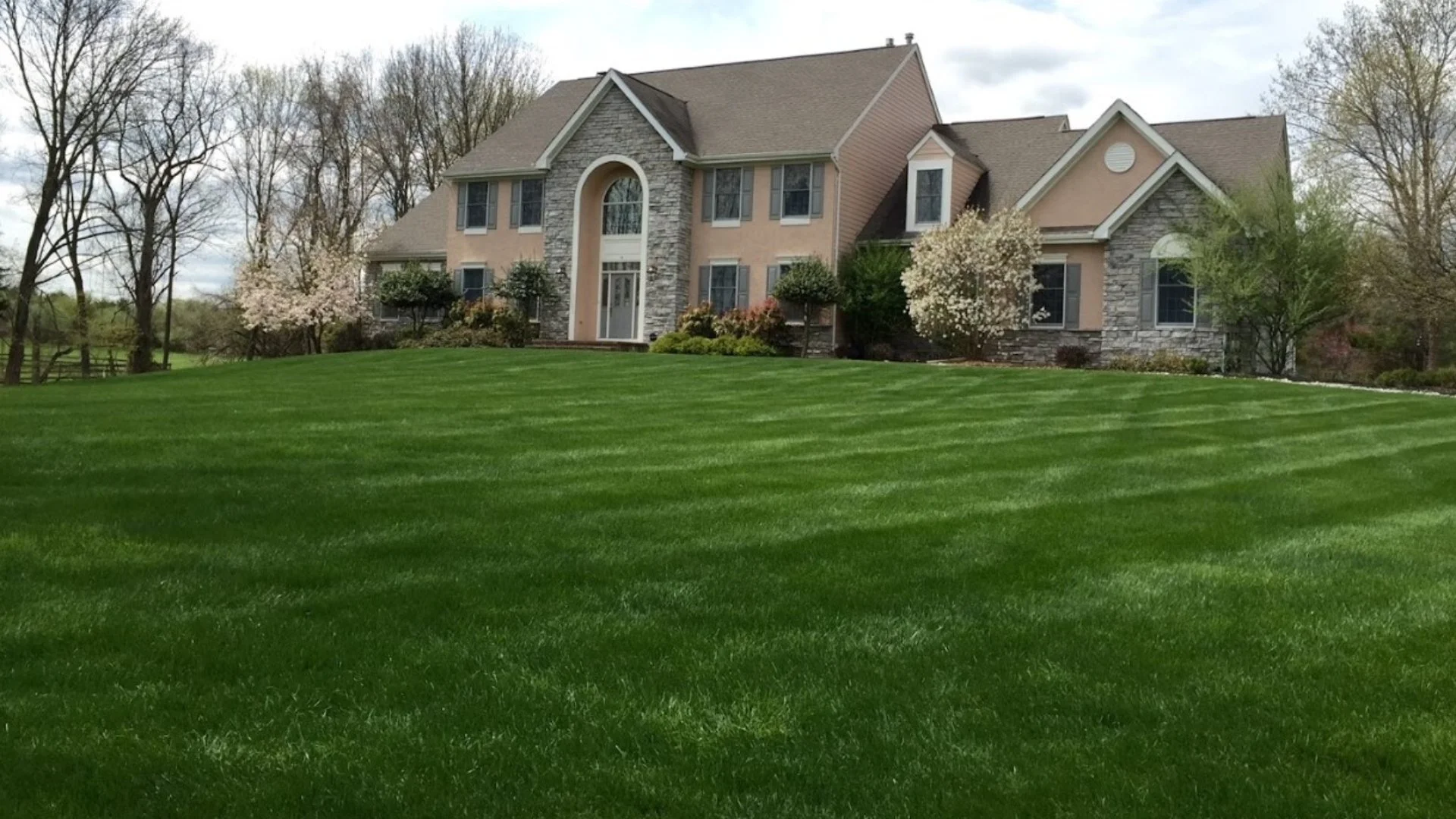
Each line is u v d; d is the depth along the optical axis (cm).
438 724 316
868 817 264
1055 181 2539
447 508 648
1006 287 2339
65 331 3572
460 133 4794
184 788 274
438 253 3362
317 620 418
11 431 999
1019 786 280
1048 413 1272
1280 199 2111
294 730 311
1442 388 2111
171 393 1467
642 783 281
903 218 2844
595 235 3044
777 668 368
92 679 349
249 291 3428
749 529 598
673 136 2839
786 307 2738
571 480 759
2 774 278
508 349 2361
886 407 1299
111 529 575
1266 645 402
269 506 648
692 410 1252
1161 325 2333
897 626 418
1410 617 441
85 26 3189
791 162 2781
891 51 3047
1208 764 294
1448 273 2253
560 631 407
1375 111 2778
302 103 4334
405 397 1391
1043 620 430
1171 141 2594
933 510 663
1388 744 309
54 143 3216
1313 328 2295
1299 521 656
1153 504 705
